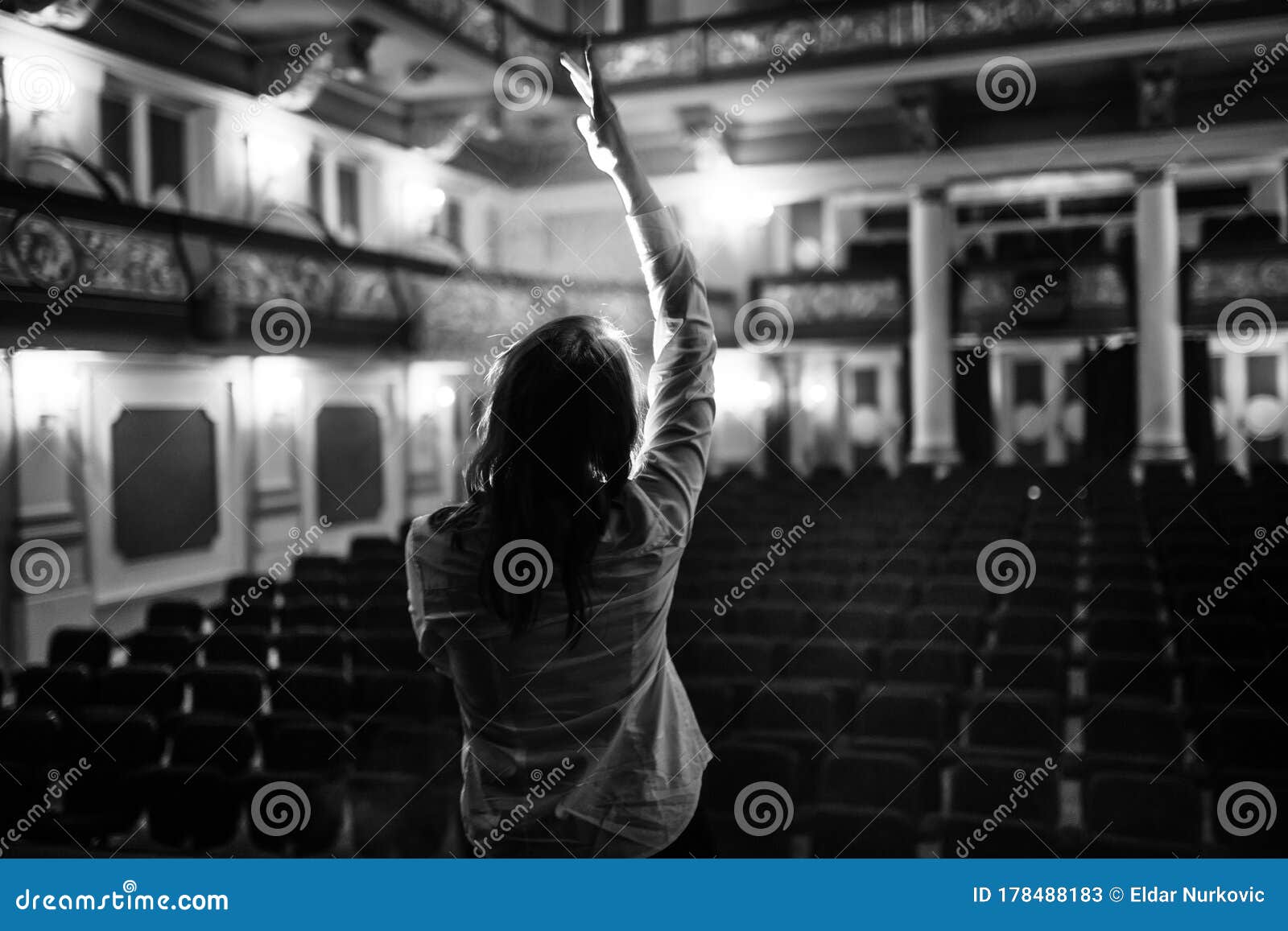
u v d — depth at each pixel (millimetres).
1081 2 16859
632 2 21891
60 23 11258
